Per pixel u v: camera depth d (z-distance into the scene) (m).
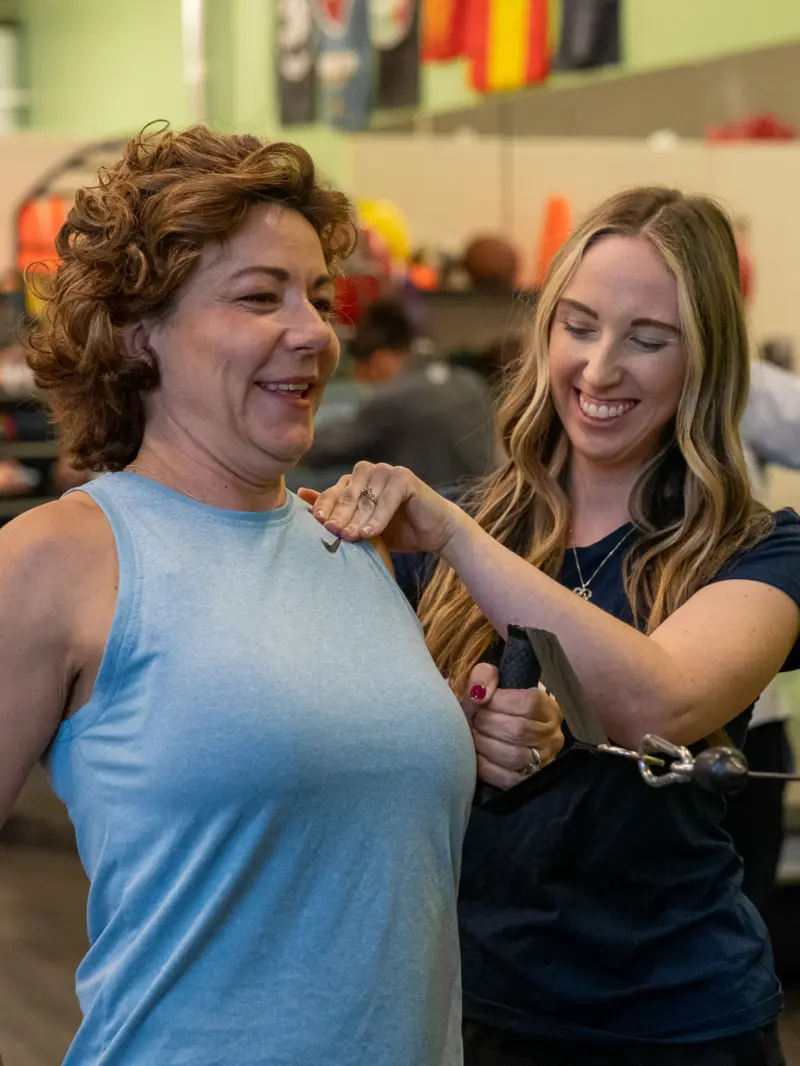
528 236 6.11
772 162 5.79
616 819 1.48
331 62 7.58
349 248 1.34
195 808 1.11
